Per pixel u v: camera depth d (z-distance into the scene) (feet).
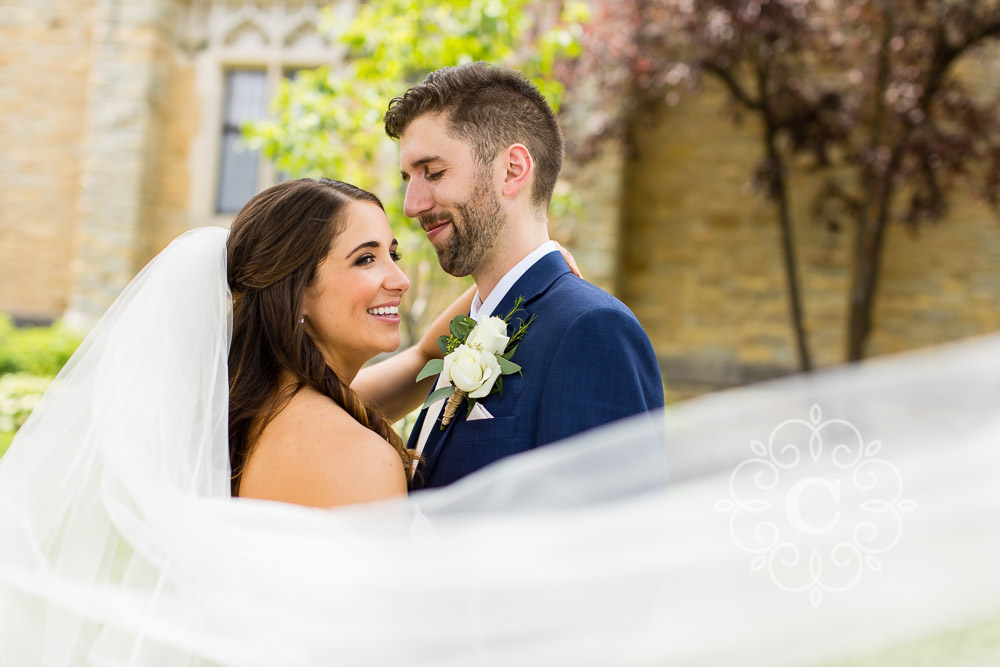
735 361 31.07
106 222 33.73
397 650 4.37
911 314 30.01
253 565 4.77
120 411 5.48
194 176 35.24
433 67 19.84
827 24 27.71
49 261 35.91
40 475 5.67
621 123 28.40
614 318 6.02
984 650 3.12
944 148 25.81
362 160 22.22
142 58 33.88
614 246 29.50
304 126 19.95
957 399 3.31
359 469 5.53
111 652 4.85
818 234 30.60
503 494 4.51
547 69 21.03
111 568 5.29
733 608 3.61
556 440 5.68
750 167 31.30
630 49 26.73
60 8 36.01
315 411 5.83
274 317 6.21
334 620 4.53
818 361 30.35
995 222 29.50
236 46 35.06
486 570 4.20
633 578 3.87
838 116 27.25
